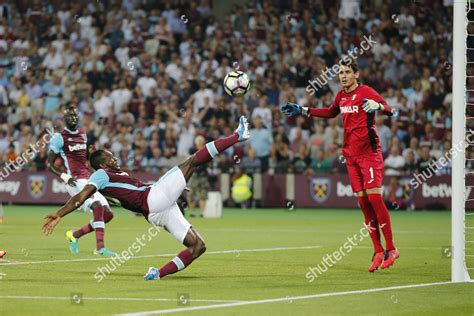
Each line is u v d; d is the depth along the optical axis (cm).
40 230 3083
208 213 4084
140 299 1388
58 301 1362
